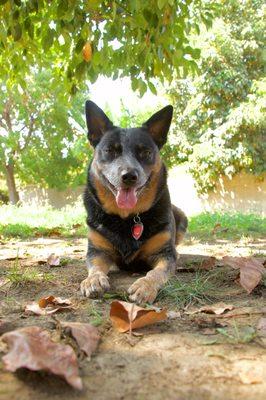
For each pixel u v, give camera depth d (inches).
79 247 70.7
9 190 297.0
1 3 47.2
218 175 197.9
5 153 281.7
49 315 28.8
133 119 273.9
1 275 43.4
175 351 22.1
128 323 25.2
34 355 18.9
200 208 205.5
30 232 98.0
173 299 33.4
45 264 50.4
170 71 57.5
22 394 17.6
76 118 276.4
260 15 192.2
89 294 33.6
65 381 18.6
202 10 69.5
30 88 254.8
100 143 48.4
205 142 189.5
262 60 193.5
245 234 92.4
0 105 263.3
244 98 191.0
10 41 61.9
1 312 29.9
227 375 19.4
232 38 190.2
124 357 21.4
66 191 293.3
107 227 44.4
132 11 49.6
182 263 50.7
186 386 18.4
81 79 61.4
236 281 37.9
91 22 51.9
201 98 191.8
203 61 184.5
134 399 17.3
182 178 208.8
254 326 26.1
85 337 22.6
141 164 45.0
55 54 67.5
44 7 54.1
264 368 20.1
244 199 197.0
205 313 29.3
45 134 285.1
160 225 44.5
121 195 42.5
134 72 57.8
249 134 185.5
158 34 51.5
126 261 45.1
